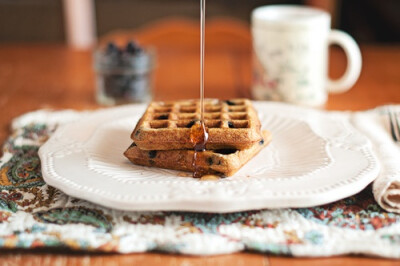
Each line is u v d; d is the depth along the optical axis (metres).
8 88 0.86
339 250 0.49
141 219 0.53
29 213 0.53
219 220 0.53
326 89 0.82
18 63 0.98
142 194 0.52
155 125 0.60
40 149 0.61
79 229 0.51
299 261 0.49
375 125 0.70
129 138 0.65
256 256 0.50
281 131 0.67
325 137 0.63
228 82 0.89
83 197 0.52
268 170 0.59
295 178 0.54
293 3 1.79
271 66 0.78
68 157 0.59
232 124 0.60
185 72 0.93
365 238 0.50
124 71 0.80
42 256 0.50
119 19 1.81
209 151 0.57
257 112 0.67
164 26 1.09
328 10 1.49
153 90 0.85
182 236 0.51
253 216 0.53
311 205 0.52
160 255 0.50
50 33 1.65
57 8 1.62
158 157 0.58
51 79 0.90
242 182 0.54
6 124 0.74
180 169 0.58
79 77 0.91
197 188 0.53
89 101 0.82
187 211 0.54
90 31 1.46
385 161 0.59
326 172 0.55
